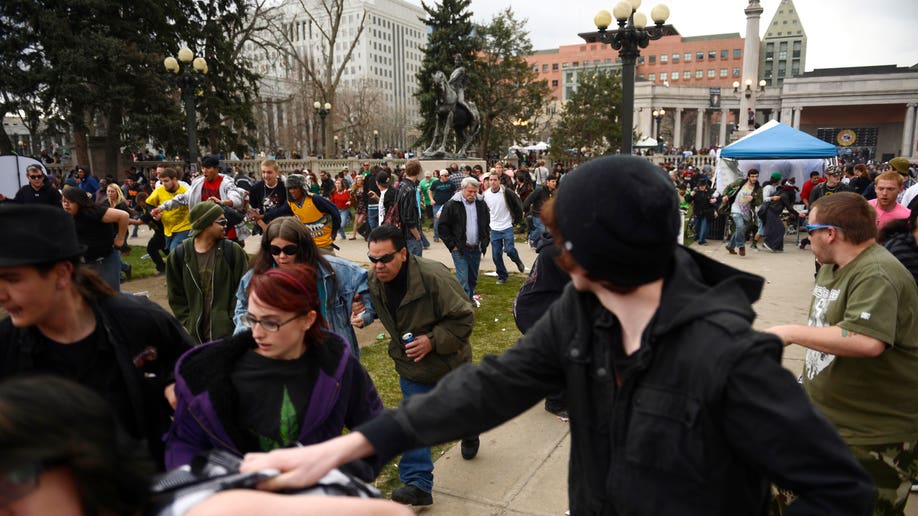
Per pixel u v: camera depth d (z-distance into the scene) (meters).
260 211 7.11
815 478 1.08
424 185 16.67
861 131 77.12
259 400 1.90
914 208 3.15
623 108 10.72
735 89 42.50
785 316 7.56
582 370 1.36
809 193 13.62
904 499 2.71
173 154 28.92
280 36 35.84
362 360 6.20
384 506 1.03
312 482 1.23
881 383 2.62
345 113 78.88
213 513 0.94
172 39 28.86
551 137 41.12
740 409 1.11
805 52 115.62
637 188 1.17
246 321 1.92
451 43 41.31
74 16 25.73
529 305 4.07
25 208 1.72
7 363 1.91
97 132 32.16
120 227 6.55
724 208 14.23
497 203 9.77
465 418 1.46
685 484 1.18
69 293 1.88
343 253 12.98
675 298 1.21
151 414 2.12
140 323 2.04
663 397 1.20
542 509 3.52
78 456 0.83
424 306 3.51
